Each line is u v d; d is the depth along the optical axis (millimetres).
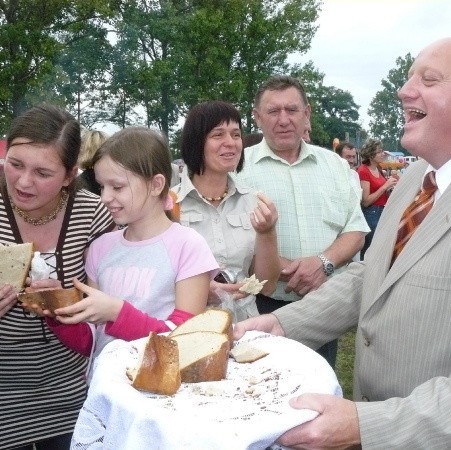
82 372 2461
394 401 1625
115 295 2236
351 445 1543
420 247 1890
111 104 30906
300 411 1422
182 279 2211
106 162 2174
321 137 43281
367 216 9125
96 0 24016
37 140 2059
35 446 2467
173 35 31531
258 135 5230
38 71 22125
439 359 1806
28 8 22953
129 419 1399
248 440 1286
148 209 2236
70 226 2338
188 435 1305
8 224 2275
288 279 3326
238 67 34938
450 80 1877
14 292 2145
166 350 1515
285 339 1913
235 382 1591
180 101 32031
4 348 2271
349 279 2383
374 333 1992
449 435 1552
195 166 3014
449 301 1792
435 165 2002
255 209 2861
